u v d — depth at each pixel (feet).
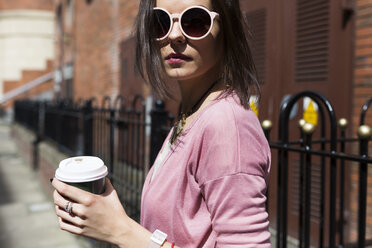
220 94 2.79
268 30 11.32
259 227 2.30
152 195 2.89
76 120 15.14
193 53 2.82
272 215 10.59
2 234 14.25
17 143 35.94
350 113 9.08
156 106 7.82
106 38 23.93
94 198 2.58
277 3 10.97
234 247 2.27
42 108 24.52
